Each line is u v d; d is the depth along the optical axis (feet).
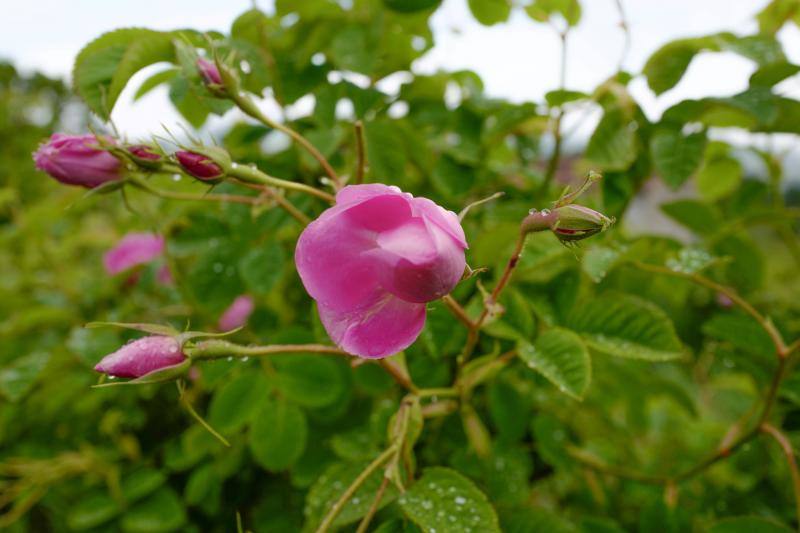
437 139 1.23
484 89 1.26
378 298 0.64
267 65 1.05
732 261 1.22
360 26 1.13
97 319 1.47
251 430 0.96
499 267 0.92
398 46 1.18
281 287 1.20
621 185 1.02
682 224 1.21
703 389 1.47
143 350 0.69
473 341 0.81
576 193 0.67
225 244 1.11
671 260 0.98
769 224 1.16
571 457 1.09
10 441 1.49
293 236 1.14
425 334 0.92
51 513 1.43
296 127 1.13
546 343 0.85
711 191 1.35
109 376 0.68
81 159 0.75
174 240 1.21
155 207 1.37
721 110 0.95
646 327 0.86
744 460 1.22
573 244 0.67
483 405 1.09
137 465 1.25
